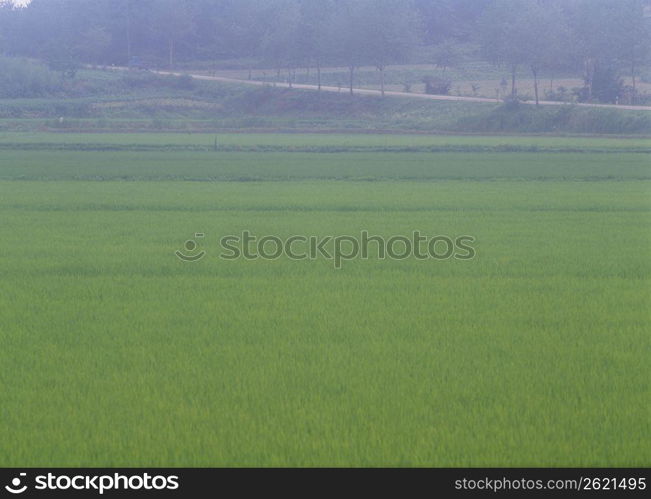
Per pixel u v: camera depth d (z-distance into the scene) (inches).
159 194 3695.9
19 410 1030.4
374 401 1053.2
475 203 3371.1
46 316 1521.9
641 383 1128.8
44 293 1723.7
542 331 1406.3
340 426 967.6
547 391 1097.4
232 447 919.7
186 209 3198.8
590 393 1089.4
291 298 1665.8
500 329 1418.6
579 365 1213.1
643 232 2615.7
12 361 1235.9
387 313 1534.2
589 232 2618.1
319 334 1384.1
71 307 1594.5
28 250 2263.8
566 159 5467.5
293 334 1384.1
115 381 1136.2
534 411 1019.3
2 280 1861.5
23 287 1788.9
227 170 4840.1
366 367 1195.9
